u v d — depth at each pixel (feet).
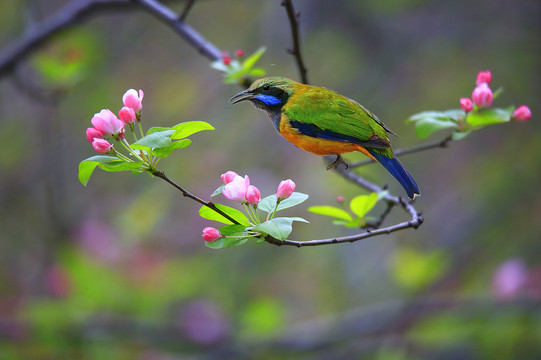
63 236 40.81
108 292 39.52
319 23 54.85
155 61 57.98
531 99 54.39
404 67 55.57
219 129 54.85
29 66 42.45
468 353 39.99
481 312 38.42
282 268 48.16
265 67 51.60
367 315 39.63
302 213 49.14
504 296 38.50
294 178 51.06
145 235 43.91
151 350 38.60
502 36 54.39
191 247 48.26
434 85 54.90
